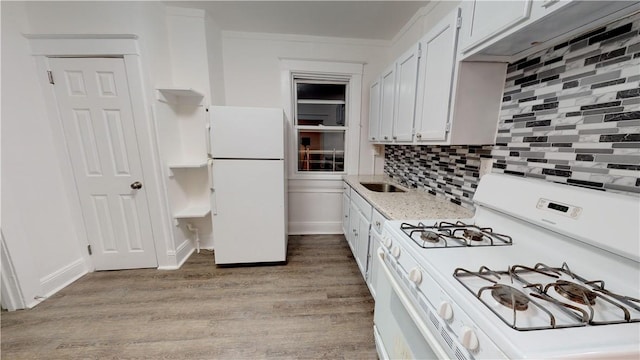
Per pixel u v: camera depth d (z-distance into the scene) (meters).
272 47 2.68
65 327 1.55
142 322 1.60
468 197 1.50
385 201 1.67
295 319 1.65
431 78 1.40
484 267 0.71
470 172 1.48
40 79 1.85
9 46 1.67
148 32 1.95
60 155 1.98
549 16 0.72
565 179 0.93
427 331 0.72
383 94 2.28
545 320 0.53
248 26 2.51
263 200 2.22
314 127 3.00
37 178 1.83
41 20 1.79
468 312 0.57
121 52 1.88
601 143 0.81
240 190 2.17
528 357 0.43
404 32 2.44
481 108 1.23
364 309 1.76
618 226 0.67
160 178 2.16
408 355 0.88
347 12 2.19
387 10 2.15
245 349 1.41
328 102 3.01
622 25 0.74
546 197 0.87
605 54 0.79
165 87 2.06
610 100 0.78
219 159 2.11
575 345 0.46
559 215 0.81
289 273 2.23
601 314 0.56
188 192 2.55
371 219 1.75
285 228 2.40
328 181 3.07
